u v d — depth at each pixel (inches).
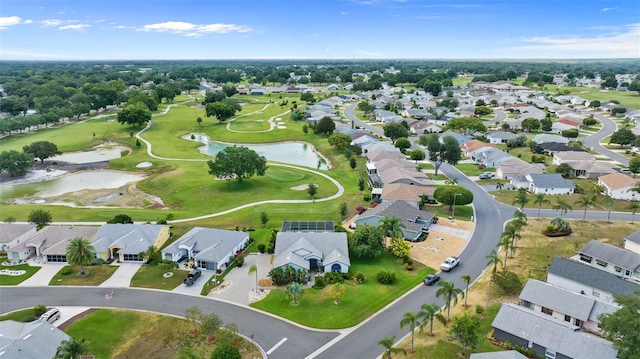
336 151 7012.8
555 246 3484.3
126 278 3080.7
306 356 2261.3
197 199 4877.0
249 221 4165.8
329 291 2878.9
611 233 3713.1
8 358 2001.7
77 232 3570.4
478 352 2237.9
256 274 3046.3
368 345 2345.0
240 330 2475.4
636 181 4618.6
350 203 4613.7
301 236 3410.4
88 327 2498.8
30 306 2721.5
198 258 3191.4
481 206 4485.7
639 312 2140.7
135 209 4542.3
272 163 6412.4
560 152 6033.5
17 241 3533.5
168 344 2353.6
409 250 3422.7
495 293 2817.4
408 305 2728.8
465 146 6909.5
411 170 5295.3
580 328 2415.1
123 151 7209.6
